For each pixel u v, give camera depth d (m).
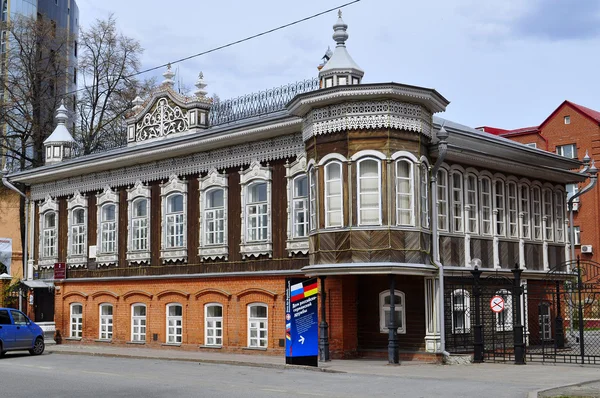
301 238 26.25
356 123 23.88
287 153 27.08
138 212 33.22
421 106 24.52
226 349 28.34
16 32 47.81
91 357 28.89
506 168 28.58
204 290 29.41
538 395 15.67
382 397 15.63
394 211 23.55
